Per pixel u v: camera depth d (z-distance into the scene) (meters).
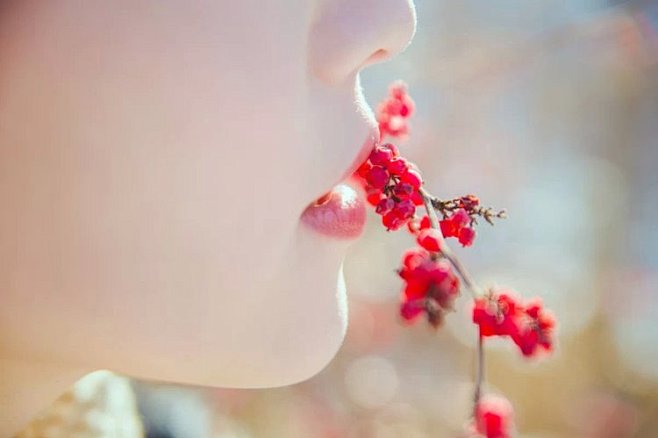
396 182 0.33
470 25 0.98
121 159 0.29
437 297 0.35
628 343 1.14
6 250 0.30
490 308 0.36
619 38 0.89
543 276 1.12
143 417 0.45
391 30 0.31
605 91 1.19
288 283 0.31
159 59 0.29
